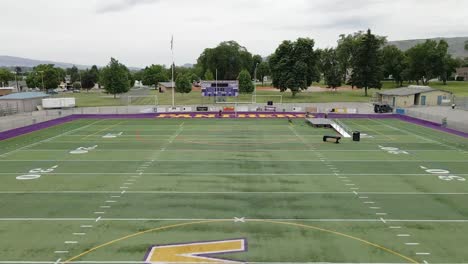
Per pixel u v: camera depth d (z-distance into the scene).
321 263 13.48
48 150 32.50
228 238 15.47
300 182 23.25
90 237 15.57
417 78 121.69
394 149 33.06
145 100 88.94
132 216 17.81
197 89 134.62
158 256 13.98
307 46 89.00
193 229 16.34
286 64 89.62
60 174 24.92
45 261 13.63
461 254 14.16
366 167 26.84
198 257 13.89
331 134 40.97
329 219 17.48
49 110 64.50
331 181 23.45
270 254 14.12
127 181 23.39
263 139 37.81
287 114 58.03
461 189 21.91
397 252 14.33
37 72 126.50
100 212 18.33
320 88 129.38
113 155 30.50
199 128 45.34
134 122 51.06
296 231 16.17
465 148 33.50
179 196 20.62
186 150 32.44
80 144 35.25
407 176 24.59
